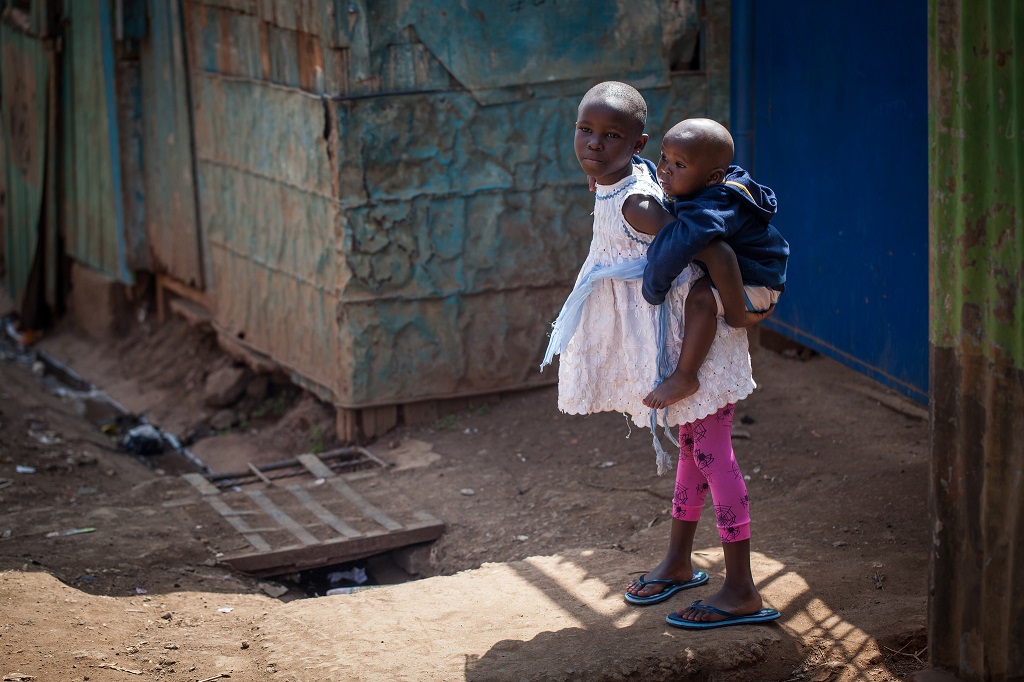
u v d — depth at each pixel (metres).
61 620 4.12
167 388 9.09
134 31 8.95
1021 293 3.02
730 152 3.29
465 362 6.99
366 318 6.74
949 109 3.16
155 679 3.65
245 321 8.14
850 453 5.62
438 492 5.95
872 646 3.56
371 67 6.40
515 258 6.94
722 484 3.59
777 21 6.54
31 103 11.12
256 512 5.74
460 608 4.07
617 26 6.79
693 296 3.37
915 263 5.51
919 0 5.31
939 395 3.29
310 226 7.00
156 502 5.93
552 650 3.61
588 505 5.45
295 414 7.61
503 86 6.65
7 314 12.05
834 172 6.12
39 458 6.83
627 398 3.65
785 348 7.15
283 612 4.16
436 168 6.65
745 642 3.52
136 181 9.65
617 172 3.46
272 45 7.10
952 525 3.30
